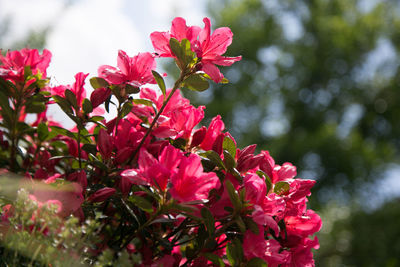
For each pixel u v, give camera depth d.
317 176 5.02
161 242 0.64
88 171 0.67
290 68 5.75
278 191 0.67
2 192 0.62
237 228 0.64
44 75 0.72
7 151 0.74
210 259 0.63
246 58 5.76
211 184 0.61
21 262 0.59
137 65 0.67
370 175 5.01
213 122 0.68
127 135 0.67
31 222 0.58
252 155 0.66
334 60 5.66
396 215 4.18
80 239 0.60
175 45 0.65
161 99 0.69
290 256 0.66
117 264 0.59
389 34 5.68
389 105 5.43
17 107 0.71
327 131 5.14
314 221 0.67
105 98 0.67
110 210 0.69
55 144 0.75
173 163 0.62
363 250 3.94
